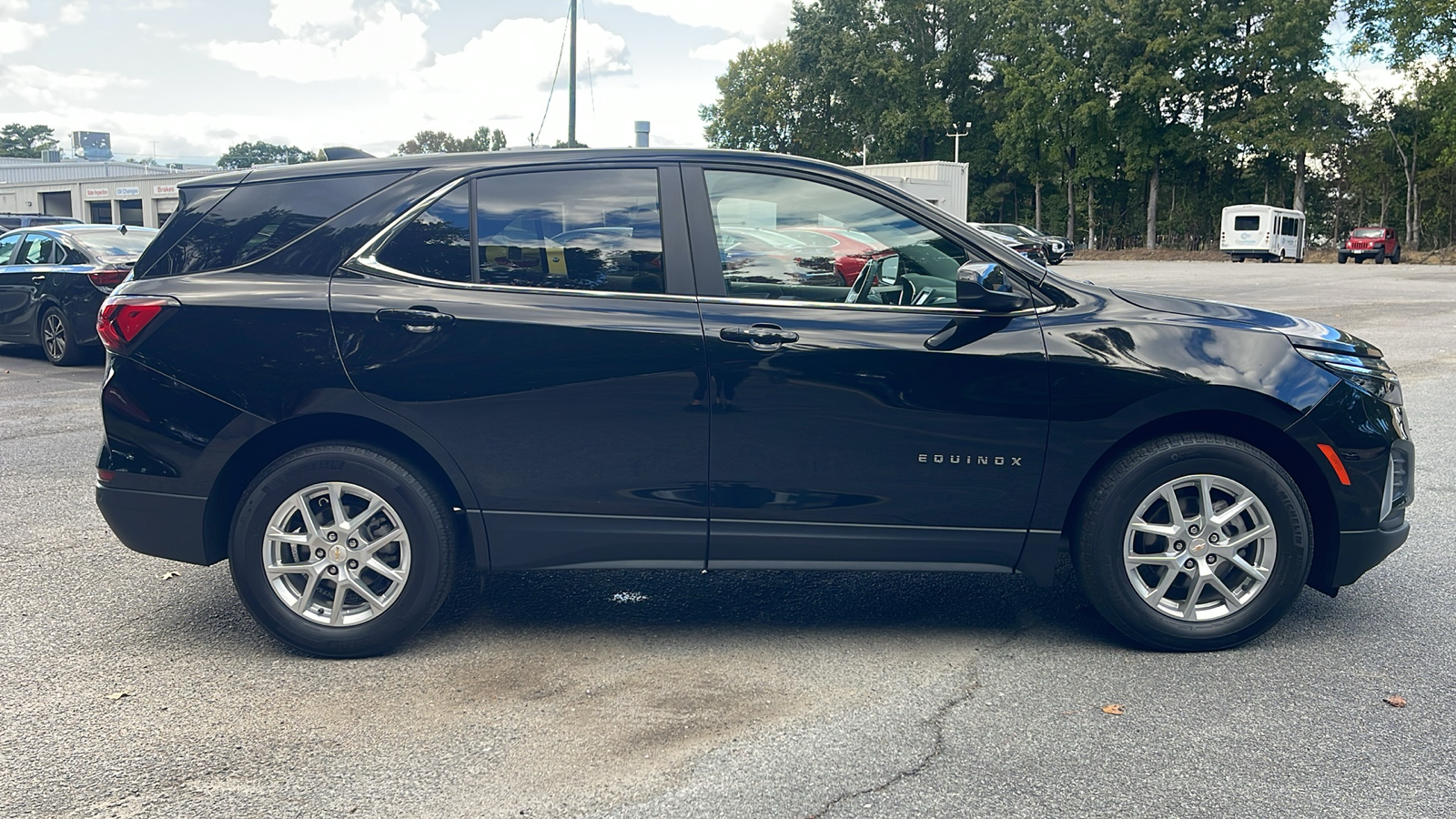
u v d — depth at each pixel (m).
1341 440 3.56
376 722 3.16
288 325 3.54
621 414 3.54
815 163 3.71
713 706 3.26
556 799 2.70
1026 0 56.59
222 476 3.63
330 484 3.57
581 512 3.61
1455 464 6.60
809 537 3.61
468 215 3.63
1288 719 3.14
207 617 4.10
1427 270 33.47
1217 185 59.75
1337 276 29.78
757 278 3.61
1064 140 57.03
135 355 3.60
